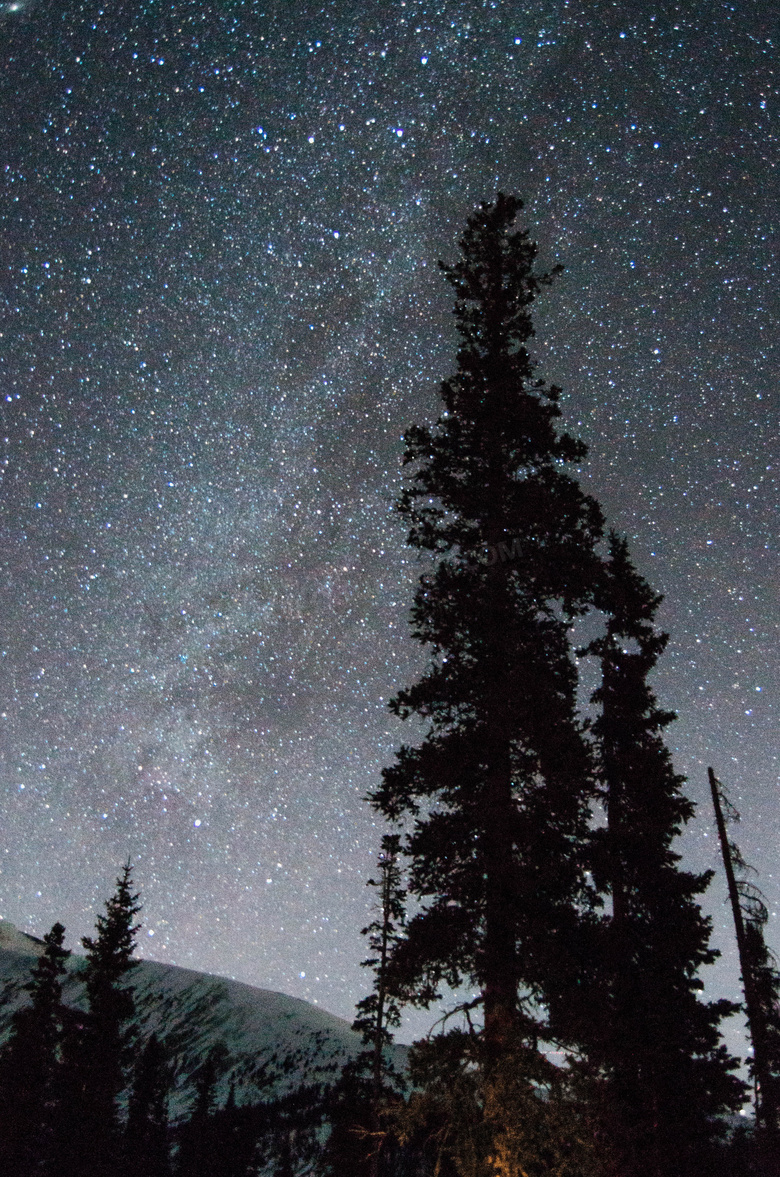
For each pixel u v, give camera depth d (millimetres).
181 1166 47344
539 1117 9711
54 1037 34312
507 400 15133
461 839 12148
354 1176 23281
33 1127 31531
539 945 11094
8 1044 33281
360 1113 24875
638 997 14586
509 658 13344
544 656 13789
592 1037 11406
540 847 12133
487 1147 9742
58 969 36125
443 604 13914
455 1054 10391
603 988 12297
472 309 16891
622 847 15508
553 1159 9961
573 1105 10062
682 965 15688
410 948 11781
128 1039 35500
